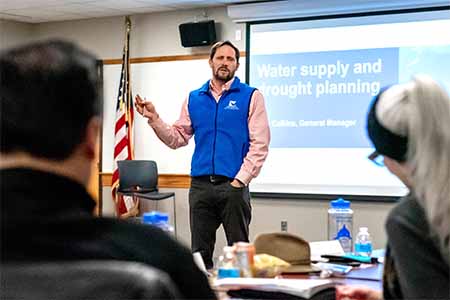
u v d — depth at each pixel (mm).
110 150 7191
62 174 883
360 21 6035
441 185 1354
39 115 873
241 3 6430
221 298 1743
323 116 6180
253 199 6438
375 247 5922
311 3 6082
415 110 1394
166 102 6859
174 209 6809
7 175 854
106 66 7207
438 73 5781
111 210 7160
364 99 6031
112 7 6621
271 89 6387
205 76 6656
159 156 6902
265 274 2014
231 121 4023
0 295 821
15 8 6691
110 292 812
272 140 6367
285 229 6305
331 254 2539
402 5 5828
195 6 6586
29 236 834
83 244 859
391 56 5938
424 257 1358
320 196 6156
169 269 918
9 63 898
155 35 6910
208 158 4031
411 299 1364
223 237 6410
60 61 903
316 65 6215
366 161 5992
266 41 6402
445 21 5742
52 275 822
